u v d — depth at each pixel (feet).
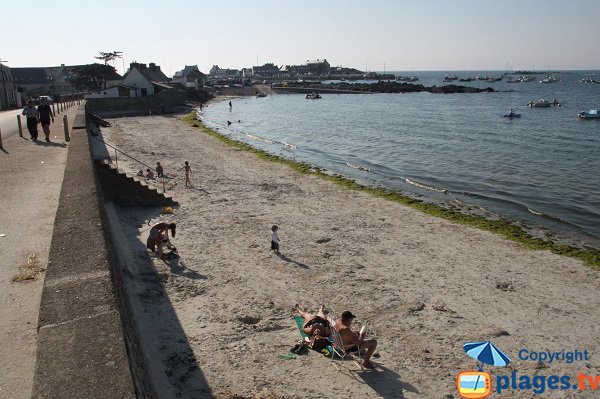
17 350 21.74
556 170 110.93
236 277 48.52
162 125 191.93
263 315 41.01
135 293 42.60
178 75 429.79
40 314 19.03
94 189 38.22
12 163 58.44
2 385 19.39
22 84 331.77
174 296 43.45
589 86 595.47
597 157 126.31
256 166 110.93
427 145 151.84
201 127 188.34
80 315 18.88
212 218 68.54
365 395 31.45
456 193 91.66
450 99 380.78
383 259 55.36
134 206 70.54
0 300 25.91
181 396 29.94
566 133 173.99
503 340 38.55
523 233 66.95
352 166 119.14
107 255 25.35
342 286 47.39
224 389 31.04
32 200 43.42
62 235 27.84
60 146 70.90
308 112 285.23
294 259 54.19
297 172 105.70
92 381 14.92
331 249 57.93
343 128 202.08
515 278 51.08
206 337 36.94
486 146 146.92
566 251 59.72
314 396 31.09
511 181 100.99
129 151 122.31
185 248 55.98
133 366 17.83
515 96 405.80
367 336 38.47
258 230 64.08
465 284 49.11
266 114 273.13
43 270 29.40
